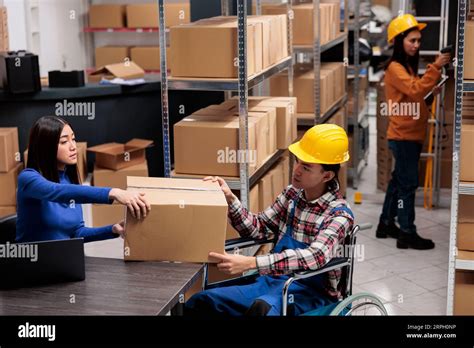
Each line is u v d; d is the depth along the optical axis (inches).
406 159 206.7
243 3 144.4
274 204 132.6
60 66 357.7
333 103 237.8
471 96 152.9
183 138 153.2
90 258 116.3
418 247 208.5
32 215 122.3
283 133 176.2
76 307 97.8
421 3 245.8
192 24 157.2
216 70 150.5
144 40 370.6
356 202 254.4
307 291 122.6
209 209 112.2
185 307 121.3
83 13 366.9
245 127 148.6
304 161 120.1
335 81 240.4
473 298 142.0
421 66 249.4
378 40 343.6
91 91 254.7
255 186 162.2
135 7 351.3
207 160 152.5
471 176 136.4
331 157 120.4
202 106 277.3
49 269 105.0
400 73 203.6
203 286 125.5
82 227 130.1
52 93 247.8
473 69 133.3
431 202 245.8
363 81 293.9
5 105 247.3
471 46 132.4
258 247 163.2
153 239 113.6
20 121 249.3
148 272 110.2
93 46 376.5
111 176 229.8
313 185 121.3
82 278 106.8
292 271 115.0
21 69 239.3
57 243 105.0
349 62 278.2
